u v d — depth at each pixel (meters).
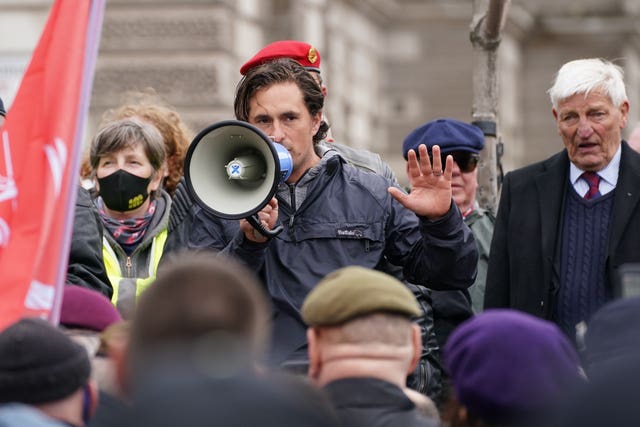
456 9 49.06
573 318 11.16
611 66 11.43
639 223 11.10
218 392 5.75
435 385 11.72
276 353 9.98
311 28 35.81
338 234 10.21
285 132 10.26
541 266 11.30
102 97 30.58
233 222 10.48
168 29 30.83
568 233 11.30
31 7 27.83
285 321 10.06
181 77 30.73
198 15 30.78
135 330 6.05
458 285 10.10
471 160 13.20
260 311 6.12
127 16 30.81
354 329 7.44
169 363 5.84
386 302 7.44
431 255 9.99
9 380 6.74
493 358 6.99
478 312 13.09
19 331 6.84
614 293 11.05
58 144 8.97
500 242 11.56
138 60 30.70
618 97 11.31
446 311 12.38
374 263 10.23
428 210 9.80
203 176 9.89
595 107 11.23
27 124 9.04
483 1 14.26
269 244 10.20
